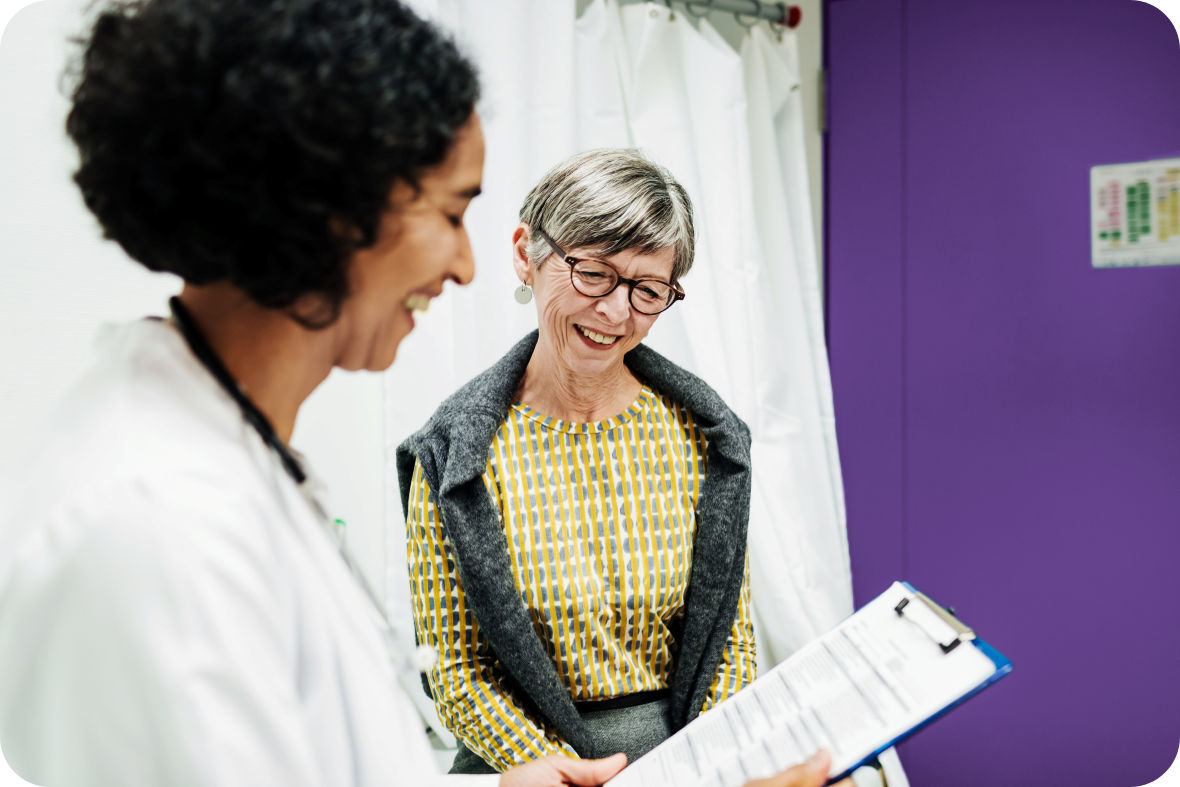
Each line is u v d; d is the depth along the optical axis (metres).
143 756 0.39
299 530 0.51
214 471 0.43
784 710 0.83
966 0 1.90
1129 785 1.88
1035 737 1.95
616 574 1.02
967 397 1.97
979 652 0.76
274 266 0.45
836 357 2.13
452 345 1.54
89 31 0.46
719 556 1.05
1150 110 1.76
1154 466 1.81
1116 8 1.77
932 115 1.96
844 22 2.04
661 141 1.76
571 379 1.01
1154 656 1.84
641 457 1.06
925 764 2.03
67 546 0.39
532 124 1.60
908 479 2.05
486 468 1.00
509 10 1.55
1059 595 1.91
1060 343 1.87
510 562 0.99
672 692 1.07
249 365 0.50
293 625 0.45
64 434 0.44
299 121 0.42
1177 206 1.75
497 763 0.98
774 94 1.94
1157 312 1.79
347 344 0.54
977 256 1.94
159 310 1.33
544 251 0.95
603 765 0.91
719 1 1.83
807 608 1.82
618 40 1.72
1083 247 1.84
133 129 0.42
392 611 1.51
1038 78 1.85
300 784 0.42
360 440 1.57
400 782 0.49
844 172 2.08
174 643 0.39
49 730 0.41
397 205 0.48
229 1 0.42
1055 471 1.89
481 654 1.05
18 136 1.19
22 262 1.21
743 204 1.76
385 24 0.46
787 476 1.86
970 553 1.99
